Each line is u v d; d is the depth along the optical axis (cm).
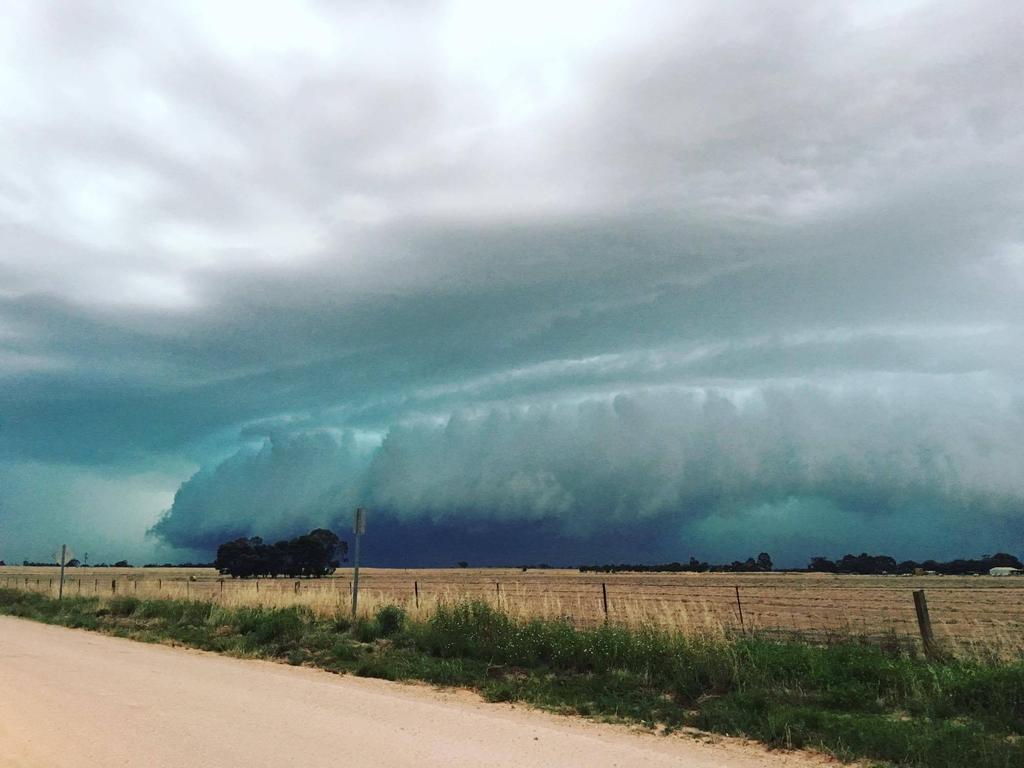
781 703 1104
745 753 889
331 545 13750
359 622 2047
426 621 1897
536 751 840
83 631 2416
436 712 1060
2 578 10719
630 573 16988
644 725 1025
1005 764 821
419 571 18538
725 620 2641
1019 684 1074
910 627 2523
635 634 1502
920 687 1133
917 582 10350
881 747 885
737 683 1230
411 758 782
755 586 8000
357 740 858
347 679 1406
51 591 4631
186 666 1521
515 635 1623
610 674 1365
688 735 976
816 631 2084
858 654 1291
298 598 2511
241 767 731
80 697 1102
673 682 1261
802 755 884
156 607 2908
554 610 1838
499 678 1396
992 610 3944
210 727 906
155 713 989
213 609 2542
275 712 1018
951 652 1305
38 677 1301
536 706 1148
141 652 1775
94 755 769
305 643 1855
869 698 1128
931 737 909
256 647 1878
